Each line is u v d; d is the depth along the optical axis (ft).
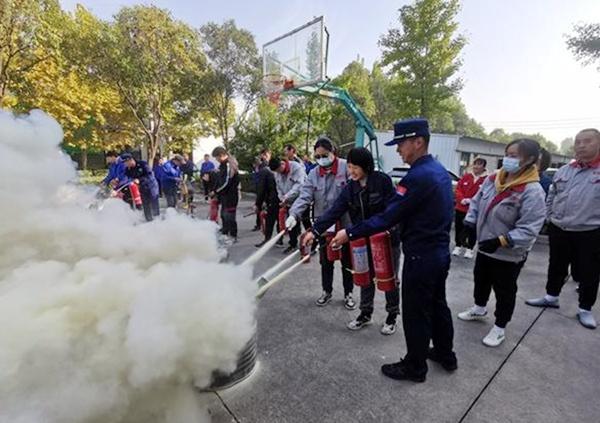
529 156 9.03
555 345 9.59
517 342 9.72
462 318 11.11
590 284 10.73
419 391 7.48
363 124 34.88
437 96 57.41
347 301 11.69
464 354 9.06
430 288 7.48
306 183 12.19
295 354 8.80
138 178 22.41
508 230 9.46
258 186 19.57
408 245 7.54
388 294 9.80
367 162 9.36
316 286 13.71
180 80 58.49
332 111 50.26
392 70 59.67
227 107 64.28
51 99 47.78
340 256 11.17
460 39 56.75
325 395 7.26
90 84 52.65
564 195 11.23
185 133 77.66
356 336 9.82
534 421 6.70
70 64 48.03
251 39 60.95
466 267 16.69
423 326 7.60
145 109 60.70
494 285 9.57
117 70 49.60
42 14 35.53
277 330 10.09
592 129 10.48
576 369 8.46
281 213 17.51
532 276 15.74
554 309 12.07
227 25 60.08
